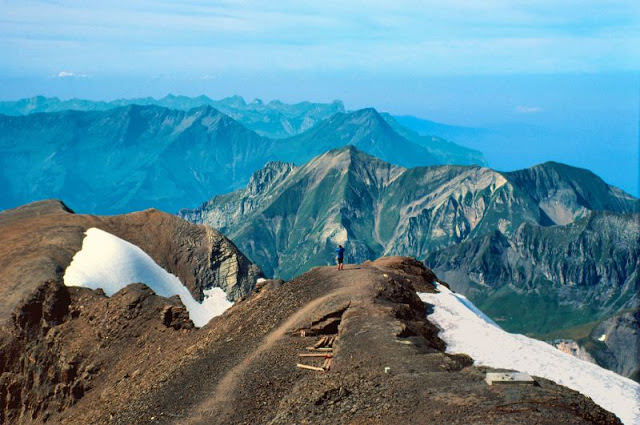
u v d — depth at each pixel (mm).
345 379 32531
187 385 43500
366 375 32469
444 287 61500
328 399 30719
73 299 88312
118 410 47281
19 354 81875
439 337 44219
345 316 43562
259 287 65688
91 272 114375
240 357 44812
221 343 50438
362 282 50844
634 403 35625
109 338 74250
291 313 49844
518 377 28094
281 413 31047
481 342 43250
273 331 47656
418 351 35562
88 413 58656
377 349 36250
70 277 107938
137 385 54125
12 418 73438
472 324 46781
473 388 27891
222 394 39188
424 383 29906
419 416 26531
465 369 31266
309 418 29453
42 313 85812
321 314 44781
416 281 59531
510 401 25984
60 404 69500
